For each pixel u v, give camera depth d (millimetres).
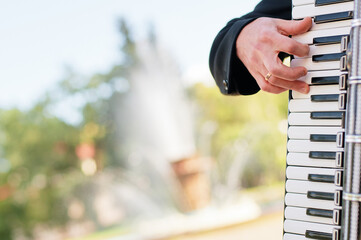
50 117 12234
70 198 11789
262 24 1434
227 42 1560
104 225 11586
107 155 12250
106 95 12555
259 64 1425
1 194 11406
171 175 10820
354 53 1143
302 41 1416
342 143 1312
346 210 1136
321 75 1396
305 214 1421
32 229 11500
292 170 1442
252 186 11305
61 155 12133
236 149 11328
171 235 8734
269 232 7699
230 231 8148
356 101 1130
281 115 11648
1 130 11984
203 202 10180
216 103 11773
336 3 1375
